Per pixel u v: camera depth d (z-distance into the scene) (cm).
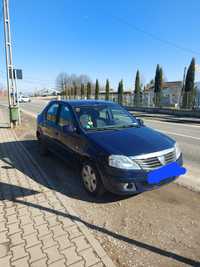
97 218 332
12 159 616
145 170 347
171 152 381
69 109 498
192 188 433
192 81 2867
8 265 241
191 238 287
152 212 348
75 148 441
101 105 523
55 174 509
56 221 320
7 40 1173
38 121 685
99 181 379
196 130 1222
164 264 244
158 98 3133
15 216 334
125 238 287
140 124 503
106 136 405
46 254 256
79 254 255
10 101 1220
